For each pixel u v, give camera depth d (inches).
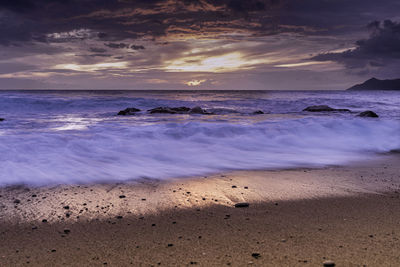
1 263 107.3
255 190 196.4
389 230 132.0
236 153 311.6
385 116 689.0
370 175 232.7
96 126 455.5
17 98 945.5
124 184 209.3
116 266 104.7
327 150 331.9
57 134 356.2
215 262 106.2
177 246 119.6
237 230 134.9
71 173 230.5
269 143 355.9
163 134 375.2
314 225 139.4
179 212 158.9
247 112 834.8
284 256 109.6
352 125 430.9
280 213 156.3
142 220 148.2
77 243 123.6
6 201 174.2
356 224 139.6
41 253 115.0
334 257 108.0
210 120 583.2
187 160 281.6
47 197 181.5
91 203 171.9
